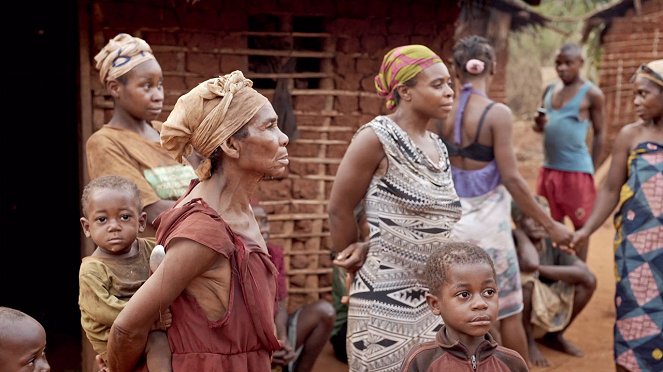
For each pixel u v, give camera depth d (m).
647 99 4.32
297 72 5.71
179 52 5.26
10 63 7.21
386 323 3.34
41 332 2.48
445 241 3.37
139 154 3.63
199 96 2.31
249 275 2.32
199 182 2.47
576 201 6.91
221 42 5.36
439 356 2.56
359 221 4.80
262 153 2.33
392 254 3.34
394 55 3.41
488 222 4.41
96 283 2.66
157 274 2.22
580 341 6.02
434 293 2.58
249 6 5.41
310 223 5.79
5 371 2.41
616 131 11.48
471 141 4.39
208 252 2.23
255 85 5.69
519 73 16.50
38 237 7.25
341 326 5.36
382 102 5.83
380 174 3.37
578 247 4.63
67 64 7.13
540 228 5.60
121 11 5.05
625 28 11.26
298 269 5.81
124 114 3.72
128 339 2.25
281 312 4.64
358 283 3.44
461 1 6.27
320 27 5.77
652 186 4.30
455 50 4.55
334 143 5.75
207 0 5.27
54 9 7.14
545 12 15.79
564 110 6.87
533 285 5.42
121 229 2.75
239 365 2.33
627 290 4.38
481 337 2.56
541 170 7.17
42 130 7.32
